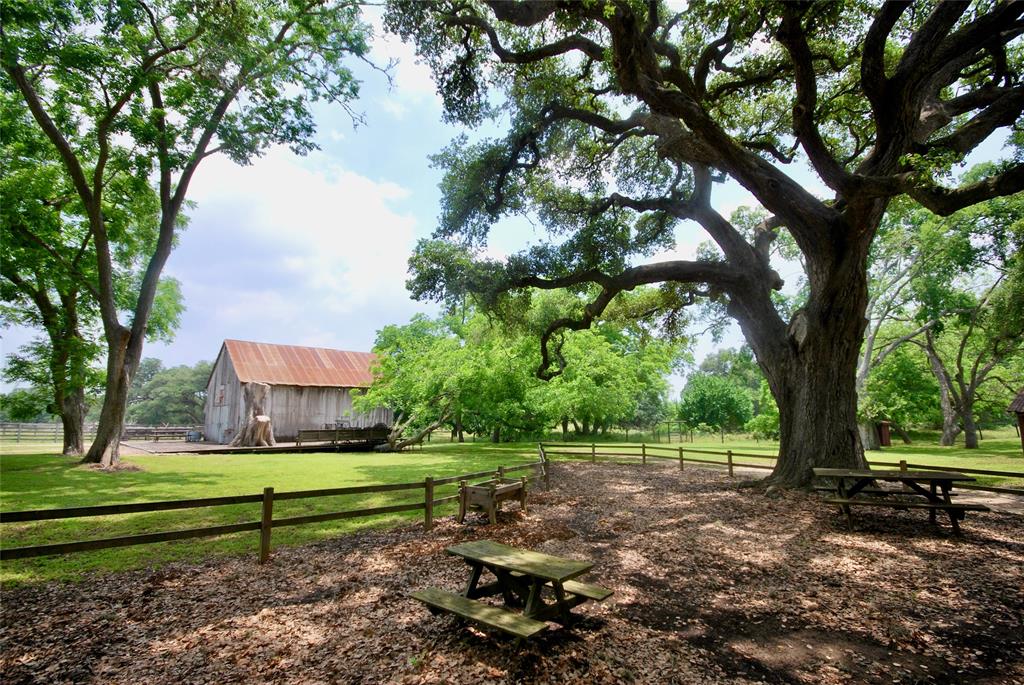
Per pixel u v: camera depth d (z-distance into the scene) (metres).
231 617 4.65
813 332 10.79
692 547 6.95
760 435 39.12
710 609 4.82
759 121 14.66
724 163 10.45
